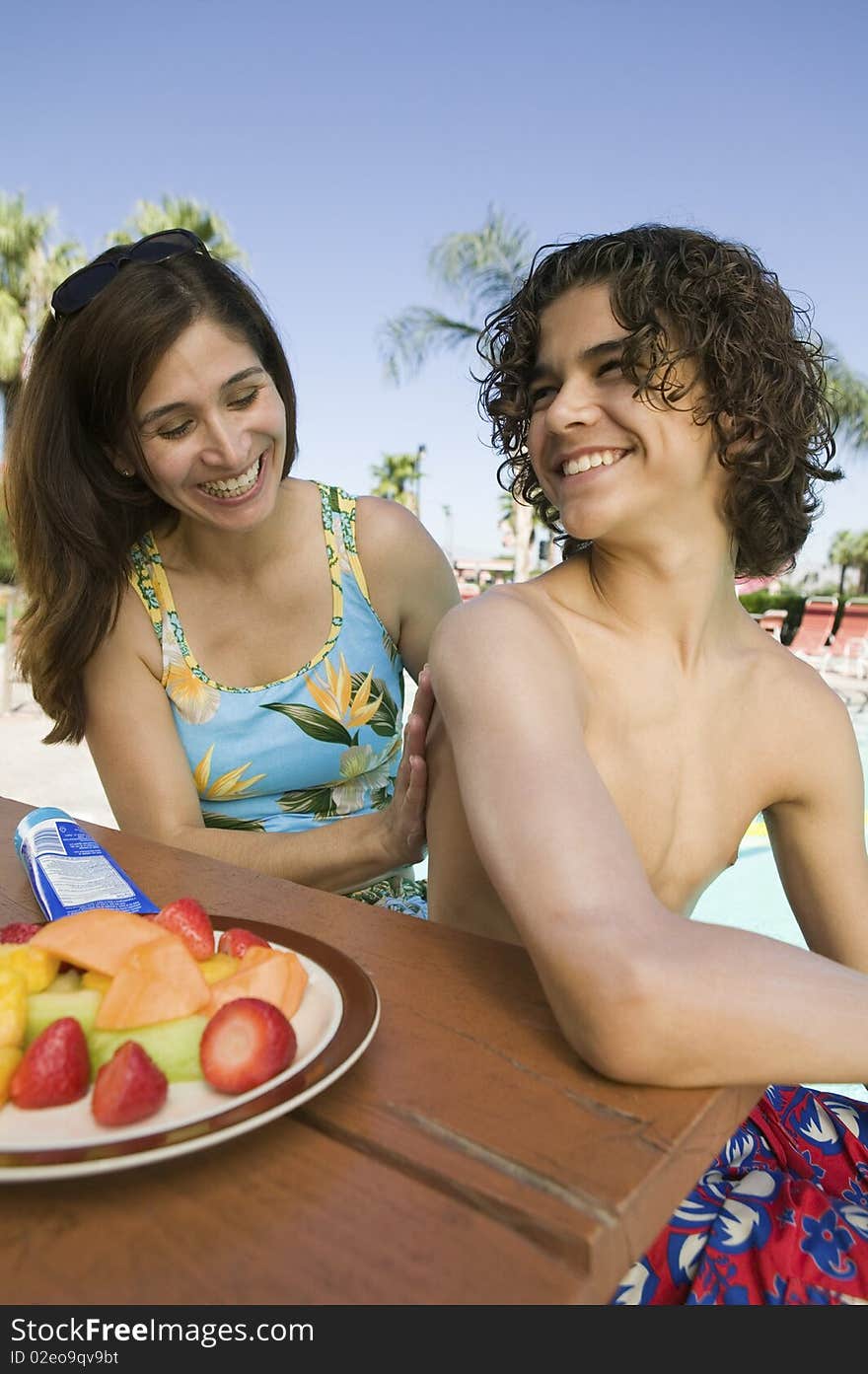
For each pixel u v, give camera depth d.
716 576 1.09
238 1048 0.63
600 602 1.10
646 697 1.08
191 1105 0.63
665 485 1.02
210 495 1.63
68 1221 0.56
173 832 1.68
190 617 1.79
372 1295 0.50
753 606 17.98
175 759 1.76
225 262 1.69
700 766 1.11
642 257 1.03
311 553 1.82
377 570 1.88
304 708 1.84
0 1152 0.56
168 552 1.79
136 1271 0.52
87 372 1.56
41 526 1.68
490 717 0.87
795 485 1.14
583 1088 0.69
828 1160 1.05
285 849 1.55
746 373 1.01
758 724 1.13
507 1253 0.53
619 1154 0.61
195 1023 0.67
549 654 0.96
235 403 1.59
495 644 0.93
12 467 1.69
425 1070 0.71
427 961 0.90
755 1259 0.85
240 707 1.81
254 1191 0.58
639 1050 0.68
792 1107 1.14
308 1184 0.59
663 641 1.09
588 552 1.18
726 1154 1.06
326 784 1.91
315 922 0.99
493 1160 0.60
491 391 1.26
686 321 1.00
